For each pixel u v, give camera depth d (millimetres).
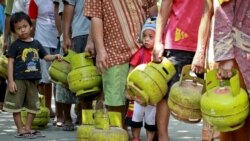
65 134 9359
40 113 9812
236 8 5070
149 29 7285
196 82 5902
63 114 9969
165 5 6883
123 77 7320
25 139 8906
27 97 9102
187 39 6926
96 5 7254
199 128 10141
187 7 6926
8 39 11859
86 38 8883
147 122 7723
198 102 5652
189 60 6969
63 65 8578
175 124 10602
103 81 7379
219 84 5262
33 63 9094
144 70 6676
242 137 5367
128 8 7355
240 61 5094
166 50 6969
